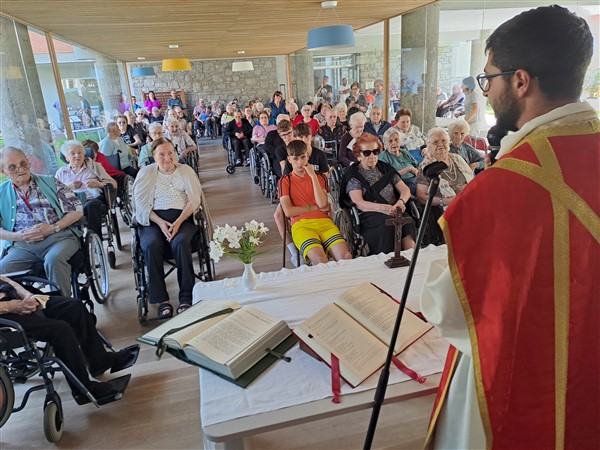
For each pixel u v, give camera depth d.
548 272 0.67
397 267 1.73
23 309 1.73
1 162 2.34
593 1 2.09
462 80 3.67
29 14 3.15
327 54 7.55
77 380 1.76
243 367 1.12
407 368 1.10
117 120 5.89
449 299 0.73
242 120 6.98
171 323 1.33
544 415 0.72
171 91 11.90
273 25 4.70
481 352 0.71
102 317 2.66
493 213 0.68
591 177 0.66
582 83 0.68
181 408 1.85
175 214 2.71
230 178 6.48
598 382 0.71
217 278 3.07
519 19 0.67
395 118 4.26
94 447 1.67
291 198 2.73
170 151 2.72
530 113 0.70
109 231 3.46
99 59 6.86
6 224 2.42
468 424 0.81
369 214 2.68
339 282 1.62
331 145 5.34
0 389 1.53
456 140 3.23
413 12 4.25
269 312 1.42
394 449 1.56
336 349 1.15
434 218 2.72
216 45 6.66
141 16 3.50
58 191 2.53
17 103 3.39
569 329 0.68
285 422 0.97
